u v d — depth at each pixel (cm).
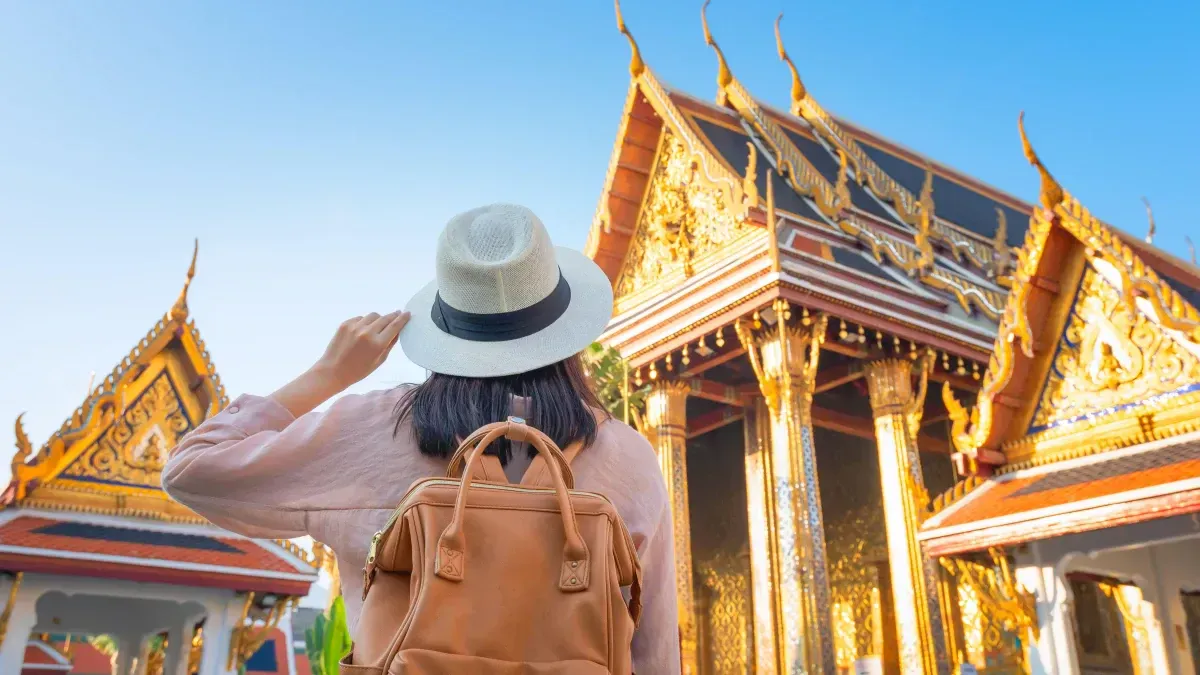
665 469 1475
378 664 113
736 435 1878
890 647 1581
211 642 965
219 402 1098
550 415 150
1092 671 663
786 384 1286
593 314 163
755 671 1669
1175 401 625
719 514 1855
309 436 146
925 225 1672
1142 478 585
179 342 1101
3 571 862
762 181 1680
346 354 165
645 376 1527
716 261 1510
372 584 125
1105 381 669
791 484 1246
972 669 675
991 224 2084
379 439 148
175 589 959
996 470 720
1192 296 835
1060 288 707
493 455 138
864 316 1346
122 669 1129
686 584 1439
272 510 145
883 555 1650
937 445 1717
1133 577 699
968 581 675
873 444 1738
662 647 152
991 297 1542
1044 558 641
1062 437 684
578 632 117
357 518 143
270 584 990
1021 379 714
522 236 161
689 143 1605
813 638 1186
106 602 1137
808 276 1312
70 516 975
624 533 130
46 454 977
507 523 123
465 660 111
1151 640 699
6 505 945
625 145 1697
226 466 143
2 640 849
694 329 1410
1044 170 703
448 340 157
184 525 1032
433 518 121
